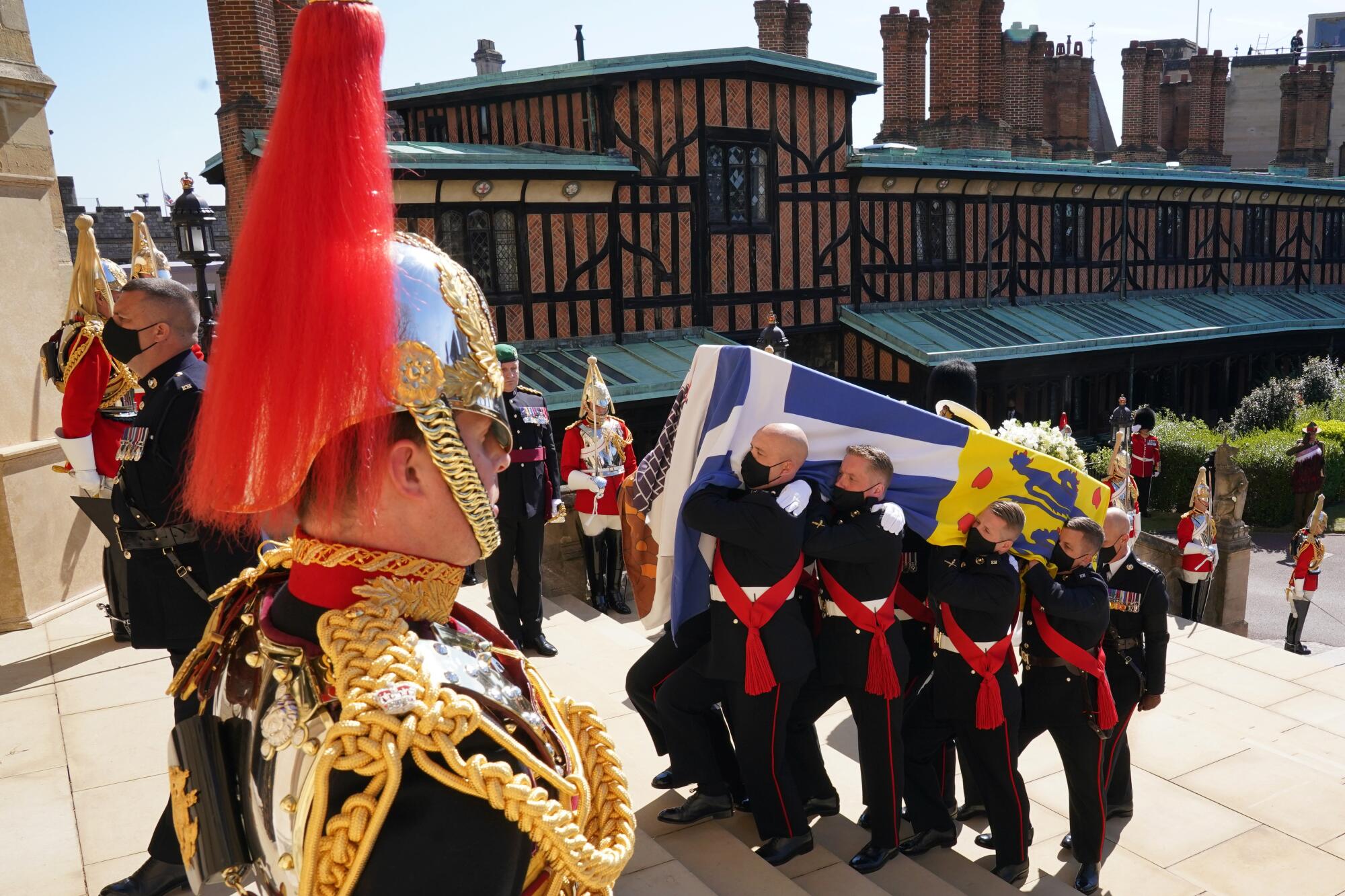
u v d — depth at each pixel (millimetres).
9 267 5504
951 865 4598
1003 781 4441
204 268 9406
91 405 3701
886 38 25312
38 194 5758
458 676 861
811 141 19406
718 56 17391
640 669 4352
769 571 3805
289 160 778
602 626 7000
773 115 18672
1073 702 4582
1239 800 5695
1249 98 45250
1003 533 4164
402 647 836
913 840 4652
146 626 2957
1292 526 19625
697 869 3773
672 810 4125
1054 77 29078
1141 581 4945
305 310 760
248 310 774
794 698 3967
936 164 20672
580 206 16750
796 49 22766
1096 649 4555
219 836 966
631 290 17500
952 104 23891
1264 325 26172
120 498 2875
